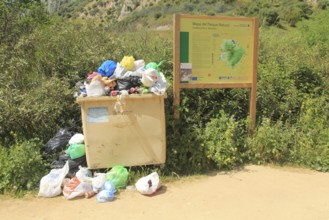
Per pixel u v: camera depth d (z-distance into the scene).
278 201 4.57
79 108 5.87
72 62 6.39
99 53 6.56
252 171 5.61
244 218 4.12
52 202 4.58
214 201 4.56
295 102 7.00
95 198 4.67
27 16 8.38
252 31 5.98
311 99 6.99
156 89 5.02
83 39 6.86
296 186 5.06
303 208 4.38
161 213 4.24
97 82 4.95
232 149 5.70
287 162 5.96
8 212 4.35
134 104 4.97
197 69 5.83
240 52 5.98
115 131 4.97
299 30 12.34
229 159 5.59
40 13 9.51
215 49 5.87
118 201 4.56
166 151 5.48
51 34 6.93
